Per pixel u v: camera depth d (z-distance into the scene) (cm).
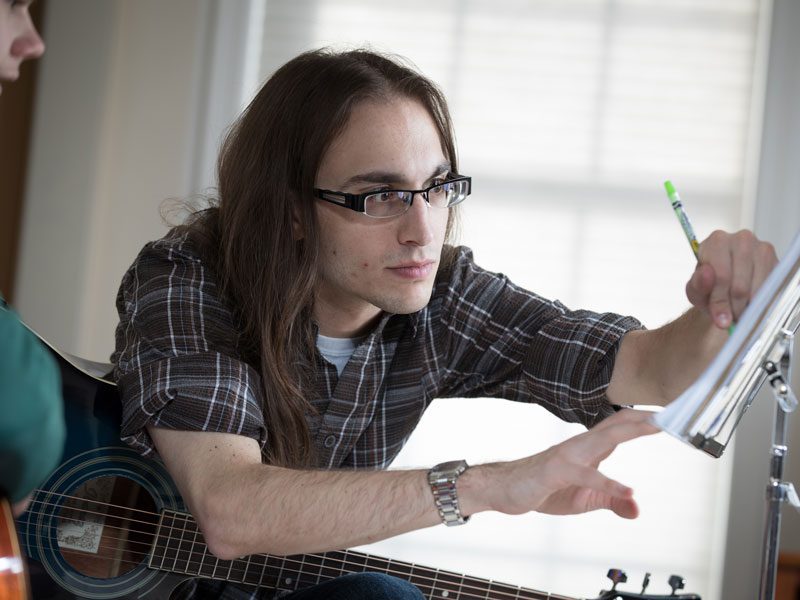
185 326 135
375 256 136
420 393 157
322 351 151
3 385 87
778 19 279
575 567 284
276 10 308
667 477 283
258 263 142
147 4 306
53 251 302
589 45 296
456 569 286
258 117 146
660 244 292
